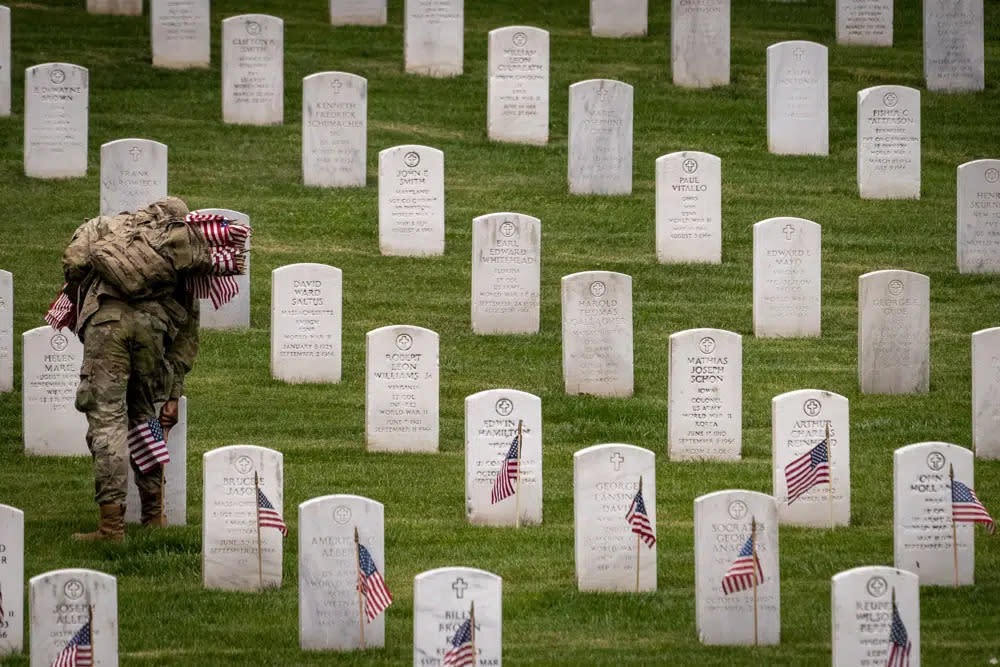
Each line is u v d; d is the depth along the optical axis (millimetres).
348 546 49500
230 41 108938
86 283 59062
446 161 105250
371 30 129000
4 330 74812
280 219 96125
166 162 91375
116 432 57844
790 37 130250
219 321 84438
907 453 55094
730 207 100438
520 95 108438
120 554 56938
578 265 91812
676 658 48531
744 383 77688
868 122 101438
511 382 77438
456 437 71500
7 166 101625
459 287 89438
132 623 51156
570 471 67125
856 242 96125
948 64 119250
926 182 105938
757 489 64562
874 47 128125
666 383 77688
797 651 49250
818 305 83500
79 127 100375
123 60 119062
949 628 51281
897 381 76812
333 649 49531
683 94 117250
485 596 45250
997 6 141375
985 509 61094
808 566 56875
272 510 54344
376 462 68188
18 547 49125
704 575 50031
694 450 68688
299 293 77375
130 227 58844
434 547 58562
